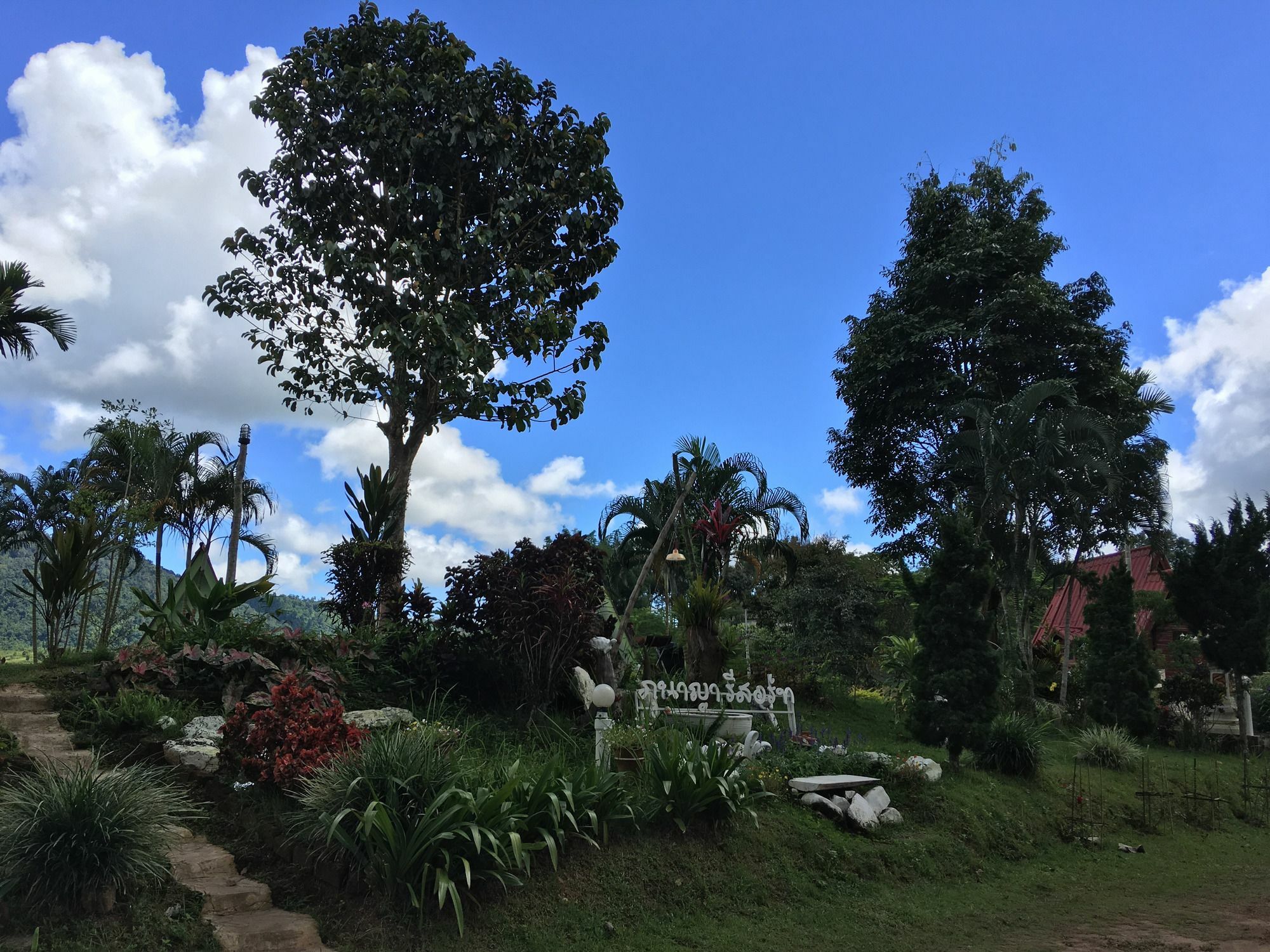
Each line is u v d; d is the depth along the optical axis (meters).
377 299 13.87
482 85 13.96
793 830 7.82
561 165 14.68
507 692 10.02
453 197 14.25
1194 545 18.16
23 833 4.79
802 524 19.66
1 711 8.09
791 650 19.55
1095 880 8.59
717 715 10.19
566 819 6.23
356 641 9.93
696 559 17.53
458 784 5.81
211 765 6.90
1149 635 26.59
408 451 14.30
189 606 10.45
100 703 8.04
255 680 8.75
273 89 13.90
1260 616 16.92
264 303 13.84
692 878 6.58
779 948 5.91
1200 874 9.10
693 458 19.20
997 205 24.41
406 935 5.07
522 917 5.50
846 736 12.20
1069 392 17.53
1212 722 17.39
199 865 5.65
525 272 13.73
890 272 25.28
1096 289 23.08
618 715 9.68
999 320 22.30
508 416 14.34
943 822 8.95
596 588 10.34
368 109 13.41
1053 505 20.69
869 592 19.92
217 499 22.78
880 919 6.72
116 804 5.06
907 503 24.73
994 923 6.97
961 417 21.06
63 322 15.58
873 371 23.45
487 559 10.37
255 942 4.89
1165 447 21.39
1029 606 20.58
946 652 11.00
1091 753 13.22
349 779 5.66
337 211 14.01
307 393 14.39
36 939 4.46
